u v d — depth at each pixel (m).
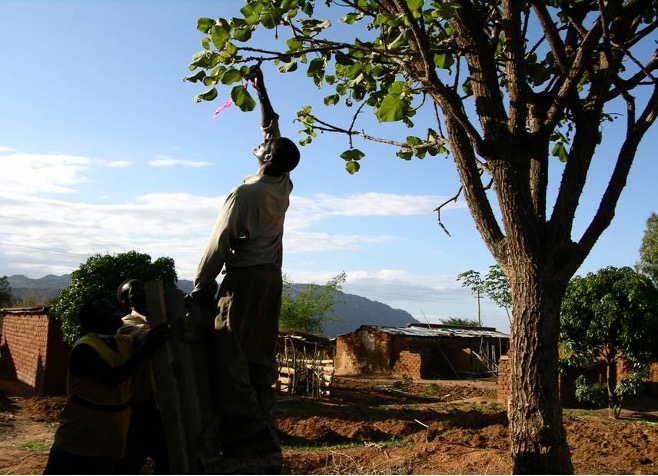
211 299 3.69
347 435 12.79
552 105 5.54
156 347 3.29
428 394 25.31
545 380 5.07
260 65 4.96
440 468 8.46
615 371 17.31
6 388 19.94
